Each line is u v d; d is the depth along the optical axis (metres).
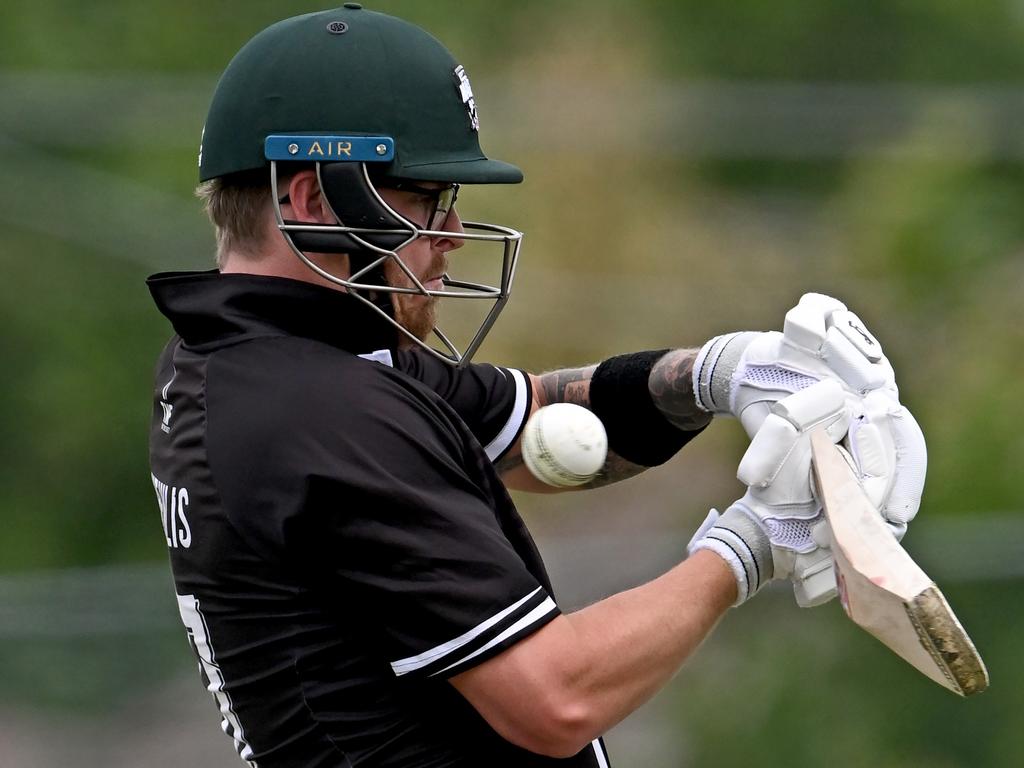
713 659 39.91
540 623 9.32
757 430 10.66
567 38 59.06
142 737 44.00
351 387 9.56
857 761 38.06
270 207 10.16
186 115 52.09
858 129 52.84
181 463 9.97
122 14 61.38
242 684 9.91
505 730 9.38
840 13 72.50
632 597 9.70
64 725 44.12
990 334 45.44
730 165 58.91
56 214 48.84
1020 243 48.25
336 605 9.60
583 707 9.32
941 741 38.78
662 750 38.84
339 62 9.94
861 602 9.67
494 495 9.98
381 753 9.67
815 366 10.46
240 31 62.03
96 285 54.97
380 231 9.92
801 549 10.01
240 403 9.70
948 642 9.38
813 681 39.09
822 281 48.28
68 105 49.97
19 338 54.31
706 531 10.20
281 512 9.43
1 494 53.75
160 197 49.44
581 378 11.96
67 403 54.25
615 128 52.12
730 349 11.04
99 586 38.47
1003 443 41.56
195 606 10.05
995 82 72.44
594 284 48.06
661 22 67.94
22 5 60.38
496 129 50.88
